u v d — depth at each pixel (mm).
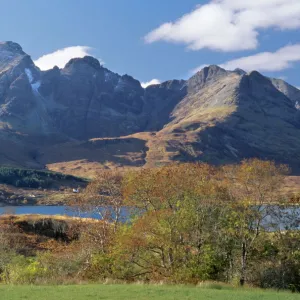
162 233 48906
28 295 32344
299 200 52594
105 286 37938
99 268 51375
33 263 53031
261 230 51688
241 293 35156
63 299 30828
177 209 52906
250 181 53531
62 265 54031
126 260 50156
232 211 51625
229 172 58312
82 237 58312
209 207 53000
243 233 50594
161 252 51156
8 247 70062
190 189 53406
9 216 99938
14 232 88125
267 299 32500
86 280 46812
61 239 90438
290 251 50781
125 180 60031
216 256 49844
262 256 51500
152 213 50156
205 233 51094
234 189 54250
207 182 55469
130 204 55844
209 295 33438
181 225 49219
